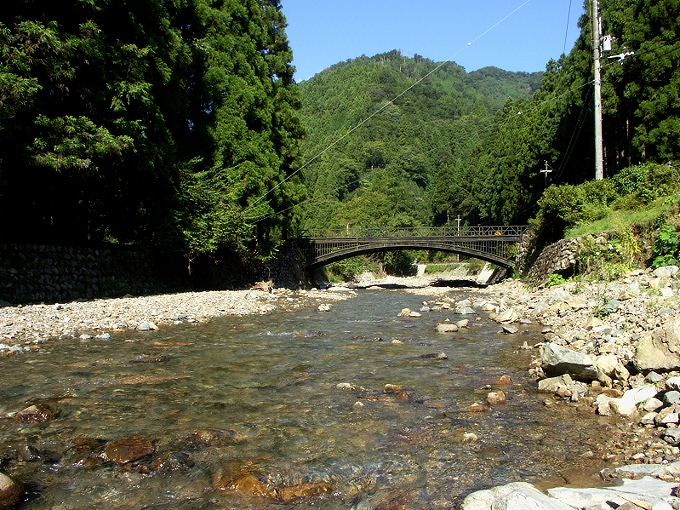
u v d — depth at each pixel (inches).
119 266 785.6
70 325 461.7
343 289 1400.1
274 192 1200.8
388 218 2903.5
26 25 533.3
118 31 692.7
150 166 724.0
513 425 210.2
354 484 161.6
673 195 604.7
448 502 147.6
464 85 7652.6
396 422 217.8
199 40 1054.4
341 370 318.0
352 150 4005.9
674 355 228.1
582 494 136.8
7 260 585.3
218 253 1049.5
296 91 1481.3
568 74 1481.3
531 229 1213.1
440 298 959.6
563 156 1540.4
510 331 462.3
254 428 211.2
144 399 251.1
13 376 291.4
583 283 591.8
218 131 1077.1
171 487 160.2
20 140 548.7
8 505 147.2
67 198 722.8
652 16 978.7
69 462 177.2
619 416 212.7
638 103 1003.3
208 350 384.8
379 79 5423.2
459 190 3169.3
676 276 423.8
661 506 121.7
